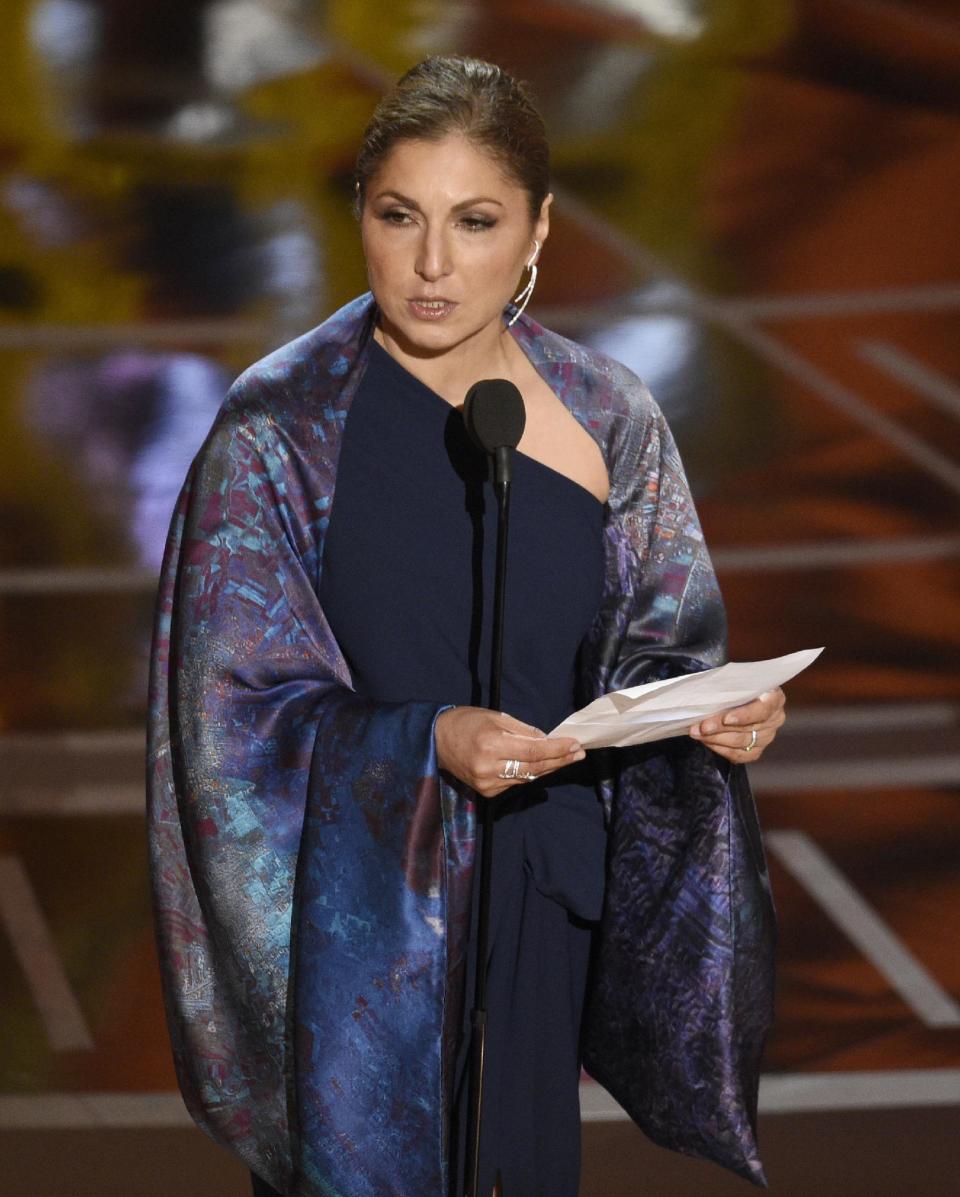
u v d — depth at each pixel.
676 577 11.38
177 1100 17.16
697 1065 11.39
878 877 21.31
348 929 10.28
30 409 37.03
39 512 32.44
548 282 44.88
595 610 11.24
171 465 34.56
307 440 10.58
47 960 19.69
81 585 29.67
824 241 47.88
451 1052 10.56
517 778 9.83
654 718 9.98
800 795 23.25
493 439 9.88
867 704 25.78
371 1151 10.41
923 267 46.12
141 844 22.22
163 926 10.79
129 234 48.00
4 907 20.75
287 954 10.50
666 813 11.34
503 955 11.02
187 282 44.66
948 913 20.56
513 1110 11.10
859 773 23.81
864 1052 17.92
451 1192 10.95
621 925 11.46
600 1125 16.67
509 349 11.12
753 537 31.61
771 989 11.70
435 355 10.69
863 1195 15.65
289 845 10.46
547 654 10.95
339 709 10.39
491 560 10.70
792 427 36.62
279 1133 10.73
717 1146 11.48
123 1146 16.39
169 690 10.66
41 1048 18.03
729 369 39.66
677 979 11.34
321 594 10.75
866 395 38.44
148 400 37.62
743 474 34.38
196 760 10.45
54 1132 16.59
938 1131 16.59
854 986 19.11
